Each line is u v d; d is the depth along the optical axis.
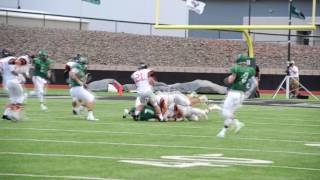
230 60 115.31
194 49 117.06
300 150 33.78
